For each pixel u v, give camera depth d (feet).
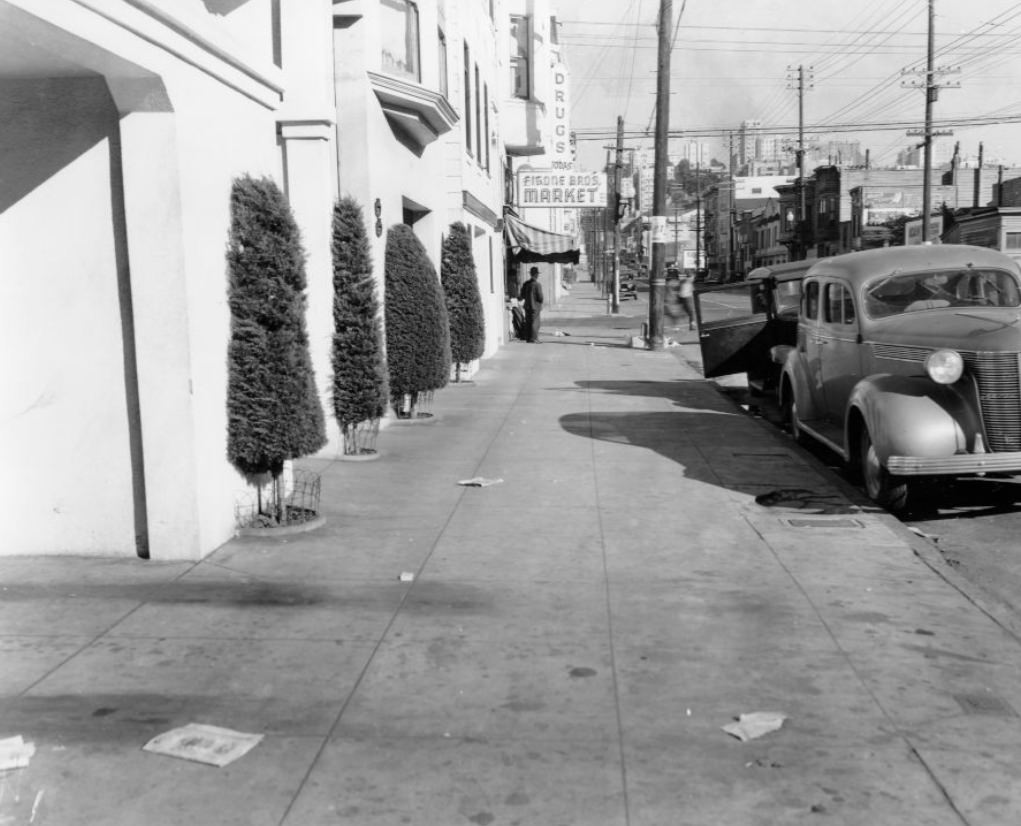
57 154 21.62
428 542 24.47
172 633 18.16
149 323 21.59
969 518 27.91
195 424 22.17
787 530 25.79
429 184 52.90
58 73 20.76
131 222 21.25
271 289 24.02
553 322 132.87
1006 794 12.59
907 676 16.33
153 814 12.12
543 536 25.11
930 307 31.83
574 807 12.29
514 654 17.25
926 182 154.81
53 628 18.39
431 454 36.40
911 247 34.78
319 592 20.56
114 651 17.31
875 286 32.78
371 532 25.36
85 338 22.13
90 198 21.70
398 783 12.86
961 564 23.67
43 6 16.44
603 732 14.29
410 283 42.01
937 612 19.48
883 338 30.60
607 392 55.88
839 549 23.97
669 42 83.61
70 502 22.68
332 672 16.44
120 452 22.49
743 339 51.39
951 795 12.56
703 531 25.63
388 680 16.12
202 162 22.39
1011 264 32.58
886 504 27.86
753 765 13.33
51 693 15.57
